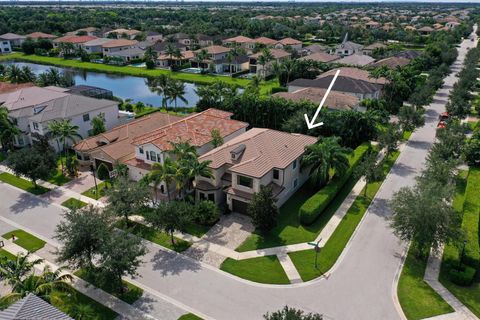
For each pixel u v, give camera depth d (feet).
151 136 164.14
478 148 150.20
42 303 71.97
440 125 213.66
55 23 640.99
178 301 95.20
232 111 220.84
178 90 256.52
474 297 93.91
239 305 93.56
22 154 152.15
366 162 141.59
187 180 136.98
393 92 250.98
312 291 97.60
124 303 94.63
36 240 122.31
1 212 139.95
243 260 110.01
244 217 133.18
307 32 609.42
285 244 116.78
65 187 158.81
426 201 99.25
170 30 648.79
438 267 105.19
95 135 195.21
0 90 242.58
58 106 200.75
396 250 113.09
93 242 96.02
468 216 115.03
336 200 142.61
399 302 93.35
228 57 390.01
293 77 309.63
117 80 377.71
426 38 514.68
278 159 138.10
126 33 594.24
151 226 122.52
